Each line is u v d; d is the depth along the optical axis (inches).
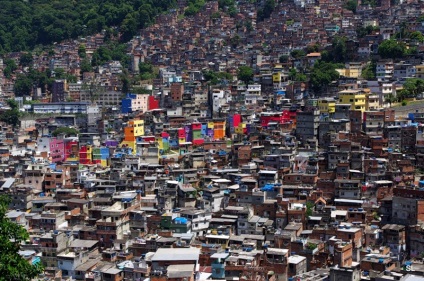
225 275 7662.4
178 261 7573.8
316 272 7706.7
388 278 6870.1
